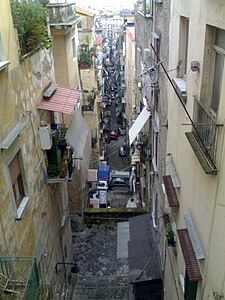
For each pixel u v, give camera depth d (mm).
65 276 12555
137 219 13914
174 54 8078
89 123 23047
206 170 4781
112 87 70375
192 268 5961
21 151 7652
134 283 11102
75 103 9984
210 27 5195
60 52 14625
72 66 16328
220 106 4602
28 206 8016
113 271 13781
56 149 10094
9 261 5723
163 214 9969
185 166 7086
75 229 16312
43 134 9336
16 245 6988
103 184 26781
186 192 7008
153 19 12156
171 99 8758
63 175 10188
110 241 15633
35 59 9055
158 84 11648
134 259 11742
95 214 16938
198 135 5117
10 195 6789
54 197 11273
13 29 7270
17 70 7484
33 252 8312
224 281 4520
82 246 15406
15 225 7016
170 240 8367
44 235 9609
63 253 12375
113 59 79000
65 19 13836
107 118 51406
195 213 6207
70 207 17188
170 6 8586
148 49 13438
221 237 4617
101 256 14688
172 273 8820
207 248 5363
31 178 8445
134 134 13422
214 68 5383
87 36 22625
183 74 7703
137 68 21609
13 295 5188
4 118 6590
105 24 96688
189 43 6512
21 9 8086
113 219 16953
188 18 6754
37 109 9203
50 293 9148
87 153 12789
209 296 5242
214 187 4902
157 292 11227
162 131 10750
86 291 12508
